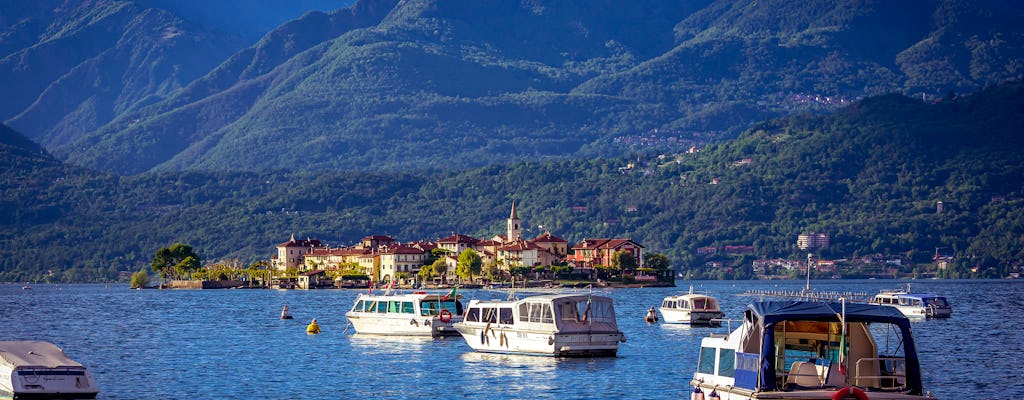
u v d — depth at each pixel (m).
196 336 175.50
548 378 117.69
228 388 112.44
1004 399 104.50
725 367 85.12
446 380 117.00
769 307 77.88
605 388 110.75
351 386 113.44
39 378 97.75
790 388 76.62
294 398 106.00
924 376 120.50
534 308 136.50
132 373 124.38
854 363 78.12
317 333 178.62
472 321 145.12
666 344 155.75
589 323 135.88
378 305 173.75
